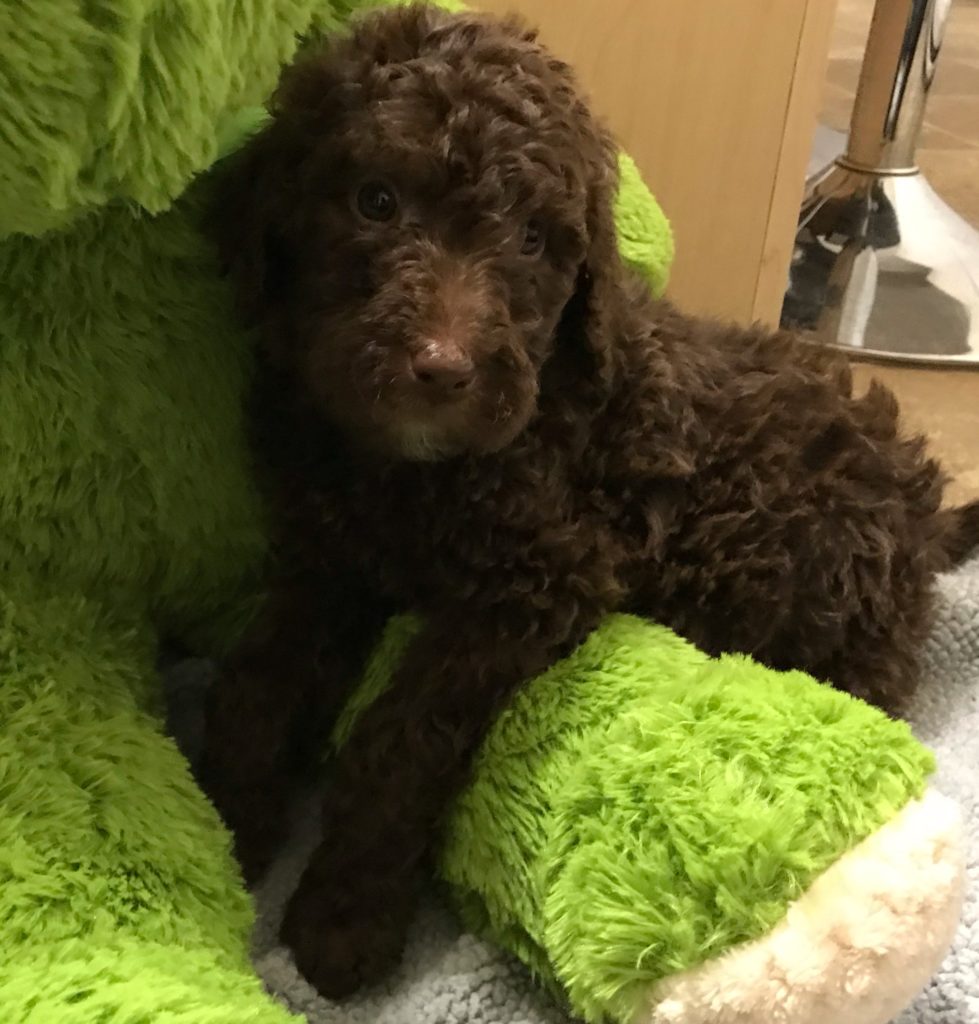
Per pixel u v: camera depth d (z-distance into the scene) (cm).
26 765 32
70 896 31
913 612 50
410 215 37
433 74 37
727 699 34
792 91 65
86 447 38
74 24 27
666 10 61
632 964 31
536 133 37
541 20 60
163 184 32
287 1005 36
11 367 36
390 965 38
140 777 34
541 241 39
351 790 39
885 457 50
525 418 37
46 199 29
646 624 41
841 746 32
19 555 38
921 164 136
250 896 37
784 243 70
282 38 35
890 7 98
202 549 43
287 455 42
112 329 38
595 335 41
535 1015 37
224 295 41
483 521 40
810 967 30
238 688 42
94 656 38
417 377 34
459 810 39
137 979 28
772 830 31
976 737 50
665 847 31
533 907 36
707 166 66
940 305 97
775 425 47
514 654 39
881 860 31
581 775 34
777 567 46
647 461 43
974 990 38
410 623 42
